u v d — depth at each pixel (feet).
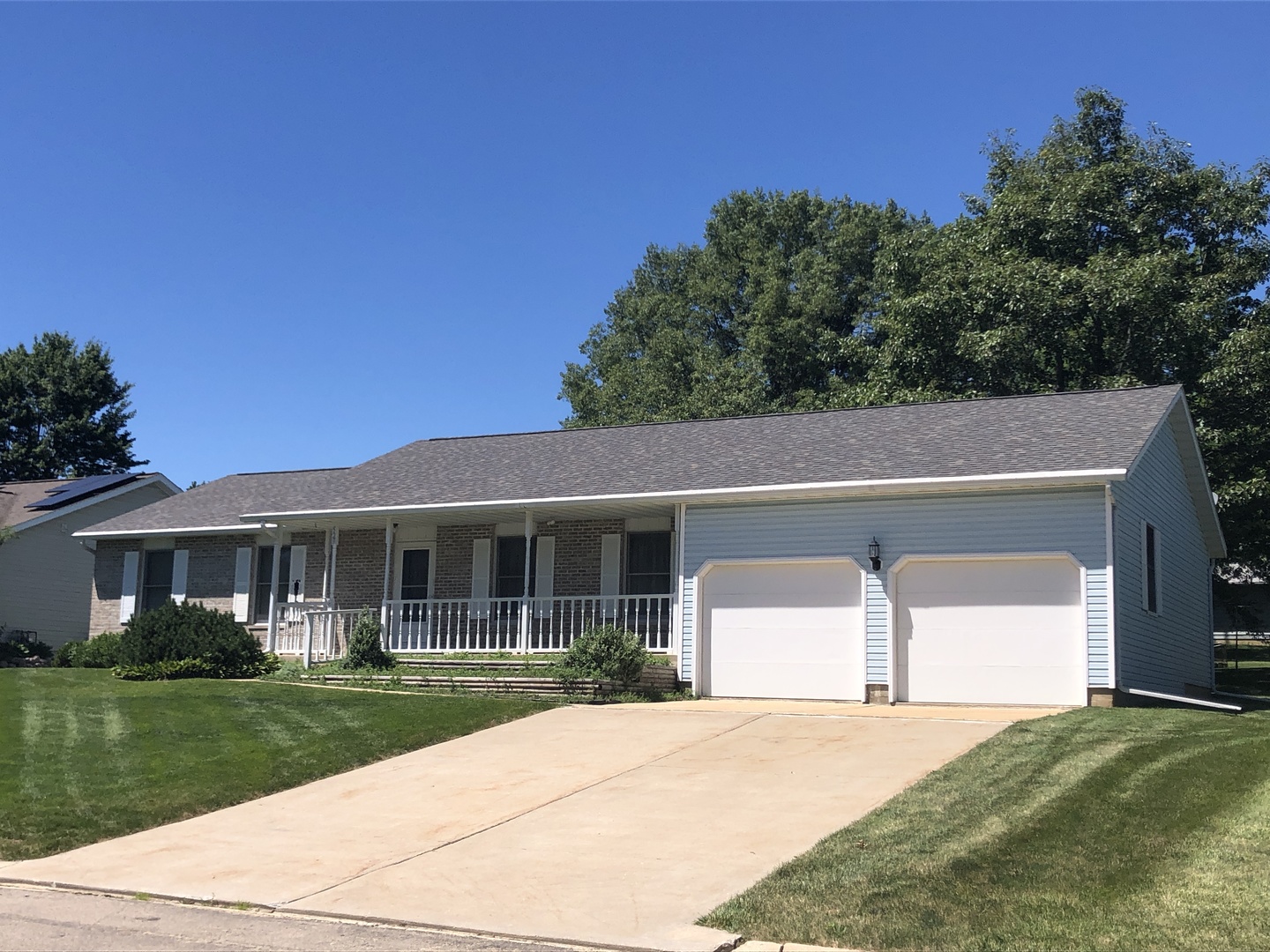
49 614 115.65
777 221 184.75
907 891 25.91
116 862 32.42
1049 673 56.75
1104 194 108.06
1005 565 58.39
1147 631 62.59
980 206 125.90
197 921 26.81
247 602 91.30
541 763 43.93
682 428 82.58
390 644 74.90
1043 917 23.76
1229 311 106.83
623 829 33.96
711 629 65.00
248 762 44.24
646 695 63.46
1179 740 42.57
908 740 45.65
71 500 118.21
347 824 36.22
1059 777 36.24
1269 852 27.66
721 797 37.29
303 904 27.91
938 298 106.52
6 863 32.68
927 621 59.62
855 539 61.72
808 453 67.92
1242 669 120.06
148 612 77.30
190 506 99.04
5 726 51.90
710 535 65.62
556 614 78.54
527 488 73.15
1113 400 67.36
